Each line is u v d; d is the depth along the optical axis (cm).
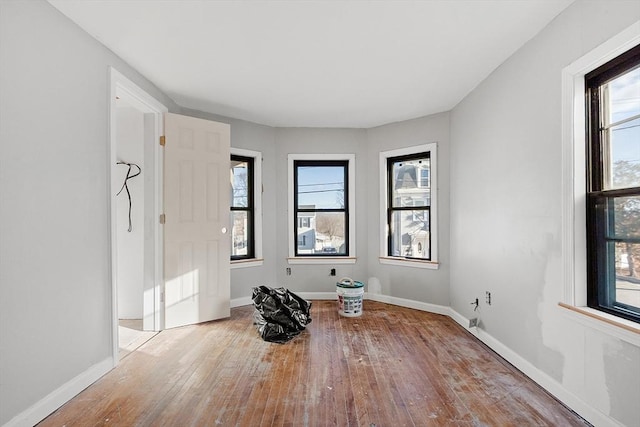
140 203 365
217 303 369
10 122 172
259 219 447
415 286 418
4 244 168
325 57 269
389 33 233
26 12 181
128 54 262
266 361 264
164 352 281
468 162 341
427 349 288
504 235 273
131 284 370
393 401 206
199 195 354
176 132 338
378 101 367
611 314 180
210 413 194
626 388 165
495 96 288
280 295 344
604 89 190
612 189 184
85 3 198
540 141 227
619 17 167
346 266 464
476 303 320
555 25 212
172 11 207
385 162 450
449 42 245
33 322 184
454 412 195
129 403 204
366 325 354
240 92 342
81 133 222
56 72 202
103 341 241
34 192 186
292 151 465
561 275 207
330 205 473
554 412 196
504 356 269
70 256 211
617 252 183
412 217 431
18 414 175
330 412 195
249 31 231
